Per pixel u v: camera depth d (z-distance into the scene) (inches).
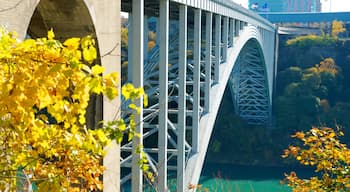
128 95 138.3
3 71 135.5
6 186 145.4
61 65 133.1
